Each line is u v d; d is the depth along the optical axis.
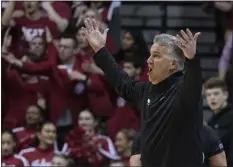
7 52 24.81
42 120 24.31
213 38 29.22
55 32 25.48
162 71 11.52
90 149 23.22
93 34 12.66
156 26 29.12
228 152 17.73
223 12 28.52
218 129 18.27
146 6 29.72
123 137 23.05
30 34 25.41
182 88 10.82
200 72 10.68
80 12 25.70
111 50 25.12
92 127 23.55
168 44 11.52
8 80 24.67
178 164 11.06
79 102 25.05
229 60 26.14
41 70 24.78
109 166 22.73
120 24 26.14
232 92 20.89
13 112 24.64
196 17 29.64
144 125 11.53
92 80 24.84
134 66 24.69
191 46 10.61
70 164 22.61
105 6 26.02
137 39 25.36
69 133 23.66
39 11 25.75
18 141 23.53
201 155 11.41
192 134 11.05
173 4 29.81
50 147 23.39
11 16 25.27
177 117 10.95
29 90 24.91
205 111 26.02
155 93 11.60
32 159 22.97
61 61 25.19
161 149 11.17
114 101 25.09
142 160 11.53
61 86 24.83
